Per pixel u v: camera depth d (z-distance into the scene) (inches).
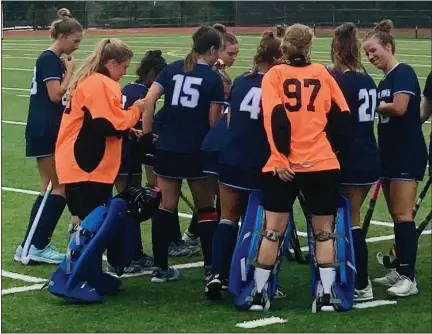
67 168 236.5
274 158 217.3
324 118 220.8
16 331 210.7
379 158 241.9
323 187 221.1
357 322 217.6
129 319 220.1
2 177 445.1
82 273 233.5
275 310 229.1
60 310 228.4
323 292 227.1
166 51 1341.0
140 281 259.8
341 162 230.7
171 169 249.8
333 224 230.1
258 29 1923.0
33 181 435.5
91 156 235.6
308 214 230.4
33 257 279.0
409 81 238.5
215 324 215.6
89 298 233.5
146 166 283.0
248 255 228.1
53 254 281.0
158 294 244.8
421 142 245.0
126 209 235.6
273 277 231.6
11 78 987.9
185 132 248.4
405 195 244.5
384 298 241.3
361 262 235.9
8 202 384.2
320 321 218.2
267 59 232.5
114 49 235.0
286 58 223.5
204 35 248.7
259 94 230.2
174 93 248.5
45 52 272.7
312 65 223.1
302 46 221.5
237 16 1969.7
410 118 242.7
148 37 1747.0
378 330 211.2
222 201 238.8
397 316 223.0
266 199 225.6
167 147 249.4
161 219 254.7
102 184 237.1
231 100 235.8
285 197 223.9
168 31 1977.1
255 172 230.8
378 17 1793.8
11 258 288.0
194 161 248.8
